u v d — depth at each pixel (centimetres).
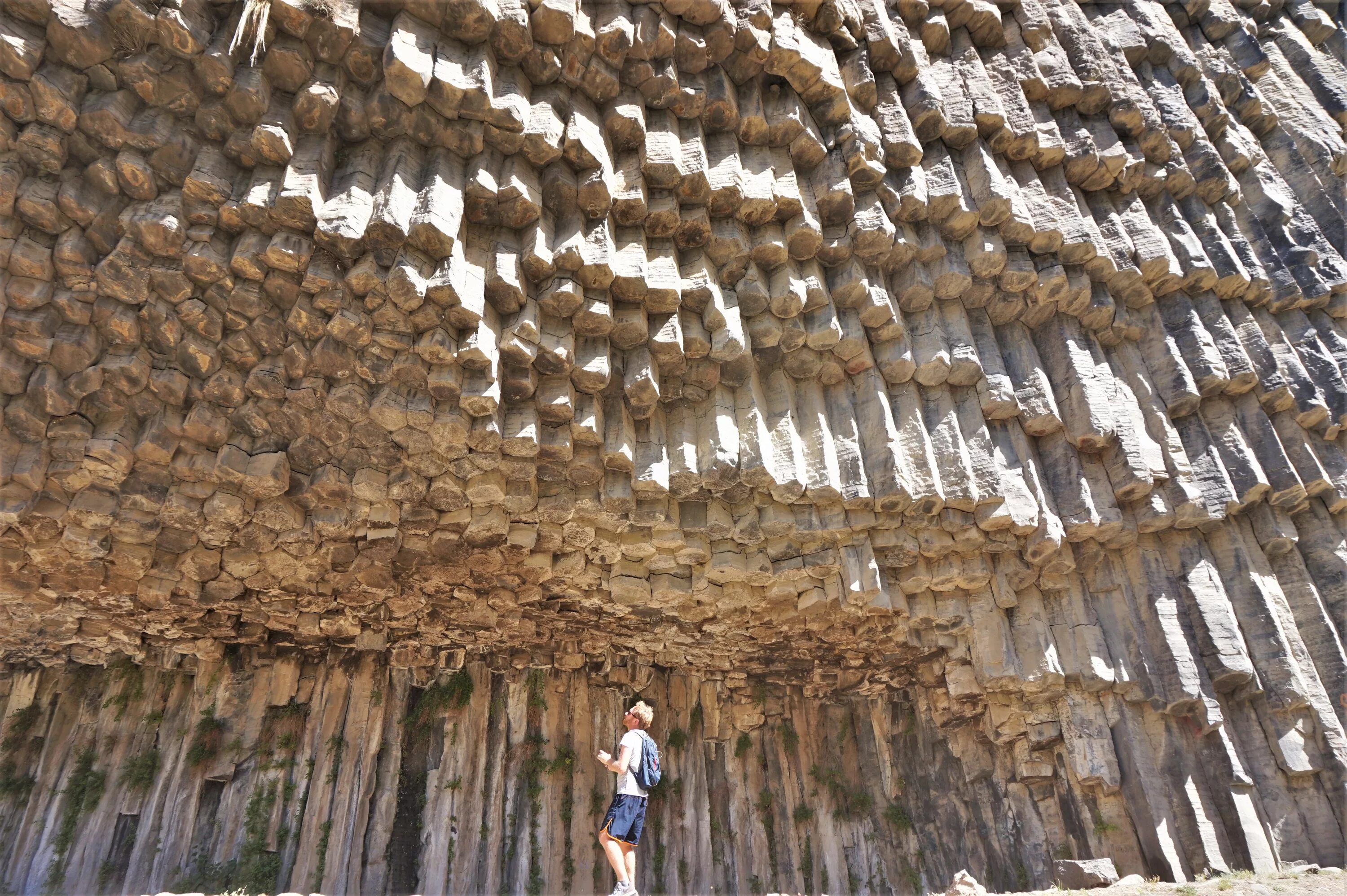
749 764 1268
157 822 1062
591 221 921
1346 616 1190
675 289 935
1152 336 1229
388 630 1156
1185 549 1163
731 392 1015
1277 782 1069
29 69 710
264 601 1051
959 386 1109
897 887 1188
